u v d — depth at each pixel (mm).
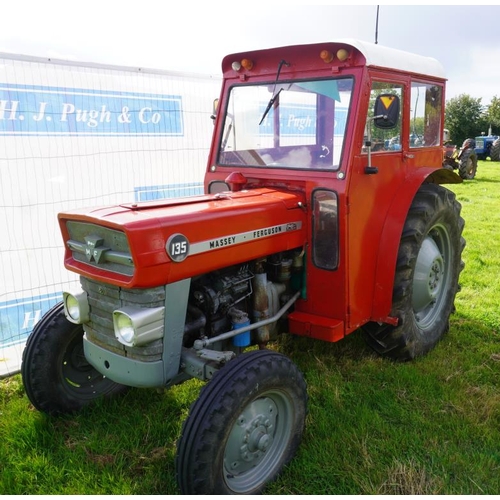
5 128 3758
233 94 3305
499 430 2805
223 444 2152
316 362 3545
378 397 3117
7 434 2854
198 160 5047
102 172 4367
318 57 2877
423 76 3383
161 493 2416
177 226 2254
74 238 2523
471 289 5008
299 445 2645
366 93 2771
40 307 4066
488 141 23109
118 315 2250
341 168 2764
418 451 2633
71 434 2854
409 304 3387
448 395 3113
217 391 2166
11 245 3881
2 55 3637
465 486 2389
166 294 2277
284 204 2809
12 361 3773
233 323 2701
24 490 2443
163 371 2375
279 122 3064
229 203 2613
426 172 3424
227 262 2510
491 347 3768
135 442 2756
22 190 3900
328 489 2402
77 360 3061
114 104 4363
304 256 3021
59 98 4016
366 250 3049
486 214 8688
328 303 2986
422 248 3547
